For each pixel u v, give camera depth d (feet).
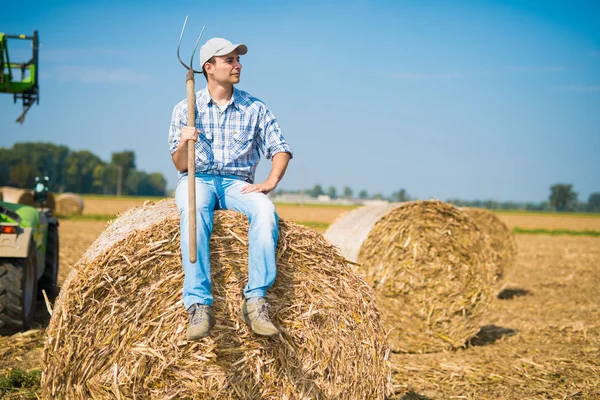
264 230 12.67
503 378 18.90
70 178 391.04
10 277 21.74
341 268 13.92
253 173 14.26
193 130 12.03
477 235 24.07
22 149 212.64
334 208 219.00
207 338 12.69
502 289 37.14
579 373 19.43
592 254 65.41
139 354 12.45
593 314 30.60
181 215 12.57
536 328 26.86
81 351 12.34
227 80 13.48
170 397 12.51
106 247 12.60
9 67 27.48
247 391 12.79
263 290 12.48
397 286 23.49
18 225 22.07
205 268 12.25
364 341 13.93
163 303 12.61
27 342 21.31
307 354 13.26
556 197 485.56
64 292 12.60
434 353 22.97
